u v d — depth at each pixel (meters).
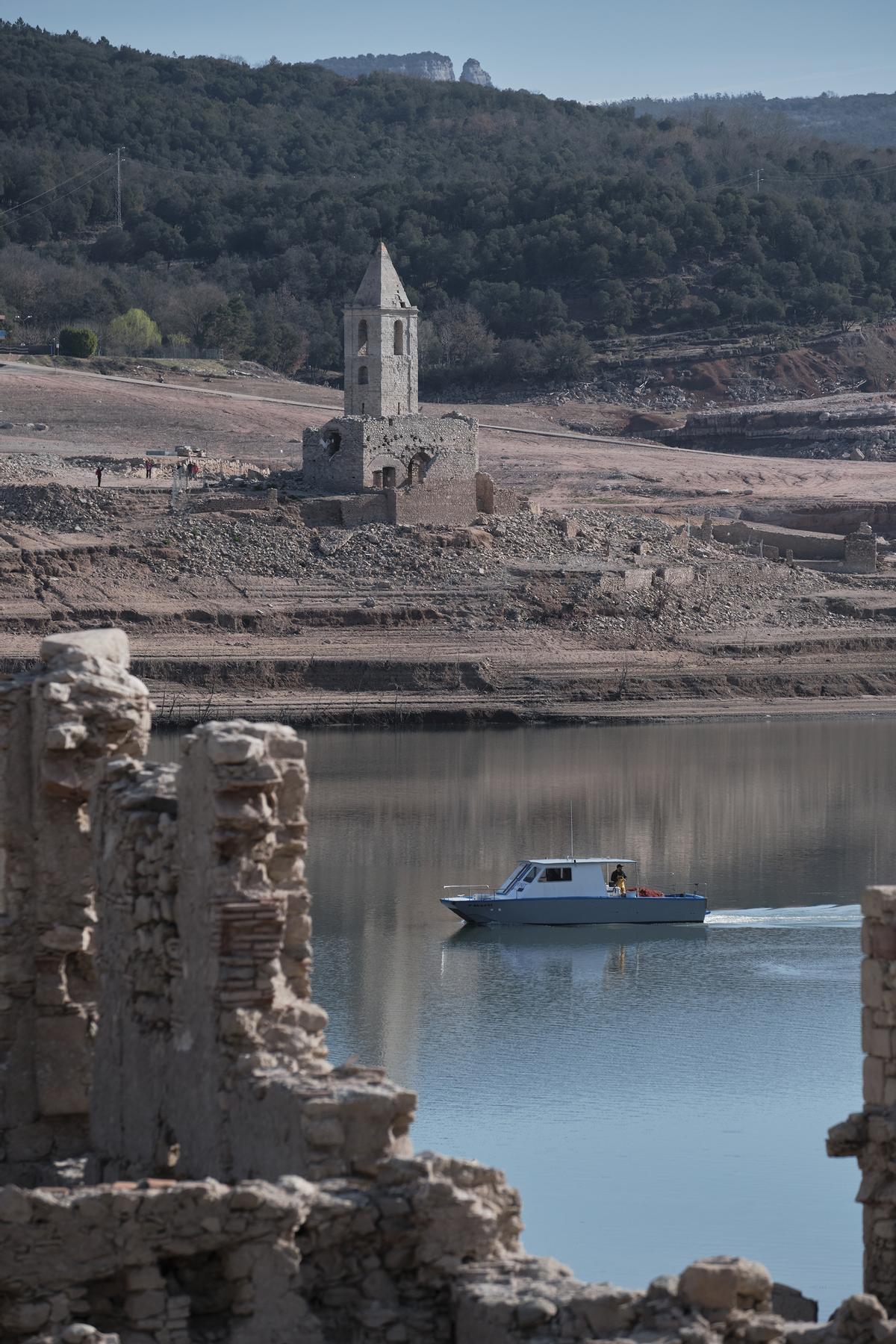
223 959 69.50
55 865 85.94
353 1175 65.44
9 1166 85.00
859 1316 60.62
